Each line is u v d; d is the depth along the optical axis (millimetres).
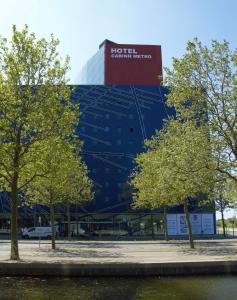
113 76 90875
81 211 81125
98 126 85375
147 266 19906
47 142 24344
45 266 19828
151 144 42969
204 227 81062
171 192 35406
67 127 24797
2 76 24031
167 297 15773
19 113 23578
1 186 27781
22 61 24266
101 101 86375
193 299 15445
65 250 34844
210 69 25438
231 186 25938
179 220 81000
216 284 18172
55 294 16266
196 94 25531
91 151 84312
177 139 25828
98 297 15758
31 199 38781
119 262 20297
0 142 23281
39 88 24359
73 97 85812
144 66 91562
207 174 24438
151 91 87438
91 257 25844
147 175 43938
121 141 85250
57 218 80125
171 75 26266
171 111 86688
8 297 15727
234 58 25234
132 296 15945
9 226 79062
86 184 53500
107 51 91812
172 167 24719
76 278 19438
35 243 49812
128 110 86500
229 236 73625
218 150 24312
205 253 29922
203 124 24938
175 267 20094
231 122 24625
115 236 78812
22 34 24516
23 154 24297
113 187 83250
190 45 25844
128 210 81875
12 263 20031
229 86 24953
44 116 23953
